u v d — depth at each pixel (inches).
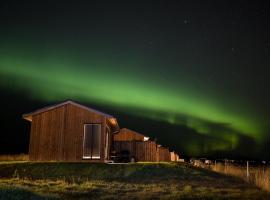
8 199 451.2
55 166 857.5
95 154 989.2
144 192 576.1
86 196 529.0
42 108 1016.9
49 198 482.3
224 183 732.7
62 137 995.3
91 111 1005.8
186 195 539.5
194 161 1533.0
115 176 797.2
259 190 620.4
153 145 1403.8
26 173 810.2
